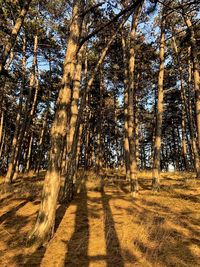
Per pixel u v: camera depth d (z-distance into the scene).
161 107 12.88
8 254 5.50
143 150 47.84
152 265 4.86
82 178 14.49
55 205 6.38
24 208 9.33
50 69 24.36
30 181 17.67
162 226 6.81
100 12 13.65
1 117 30.20
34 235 5.98
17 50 19.47
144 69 21.73
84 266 4.88
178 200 9.88
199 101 14.22
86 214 8.20
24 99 28.14
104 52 12.87
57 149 6.54
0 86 20.47
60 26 17.06
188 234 6.31
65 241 6.11
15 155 17.83
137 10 12.59
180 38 18.00
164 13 14.02
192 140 20.69
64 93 6.96
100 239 6.16
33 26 17.11
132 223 7.20
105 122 34.47
